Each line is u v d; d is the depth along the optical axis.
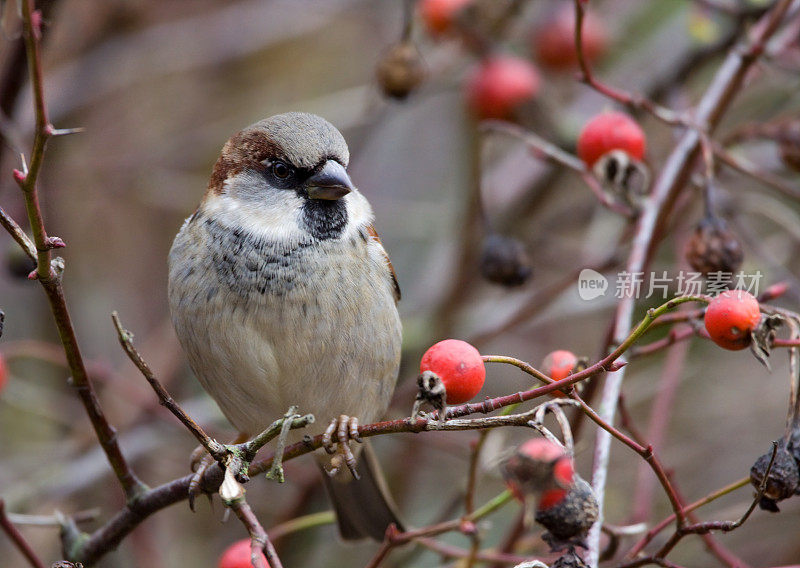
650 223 6.30
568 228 10.31
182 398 9.87
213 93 11.64
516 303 9.80
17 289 10.03
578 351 10.42
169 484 5.11
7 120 7.50
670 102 9.27
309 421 4.27
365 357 6.07
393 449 9.94
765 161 9.58
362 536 6.99
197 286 6.00
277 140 6.14
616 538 5.38
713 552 5.61
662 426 7.19
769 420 9.62
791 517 8.79
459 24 8.45
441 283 10.15
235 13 11.09
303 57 12.11
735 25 8.55
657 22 10.62
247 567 5.20
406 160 11.67
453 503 7.56
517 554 6.58
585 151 6.49
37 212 4.19
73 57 10.41
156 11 11.04
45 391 9.49
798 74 8.41
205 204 6.28
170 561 9.27
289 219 6.02
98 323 10.56
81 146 10.75
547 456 3.96
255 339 5.92
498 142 11.12
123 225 11.05
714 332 4.43
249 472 4.77
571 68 9.29
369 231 6.26
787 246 9.02
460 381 4.30
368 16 11.76
